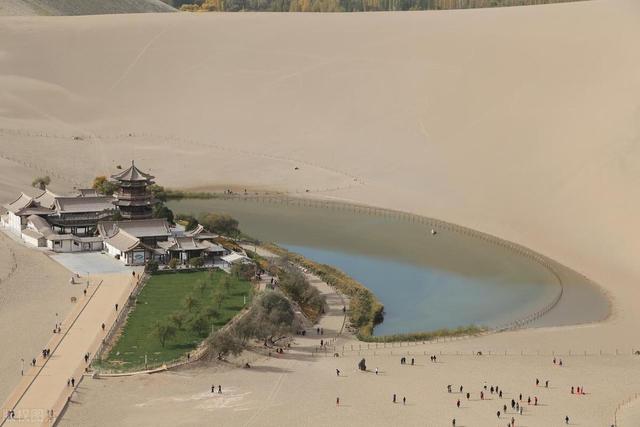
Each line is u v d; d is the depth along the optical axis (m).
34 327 195.88
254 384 173.00
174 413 160.00
